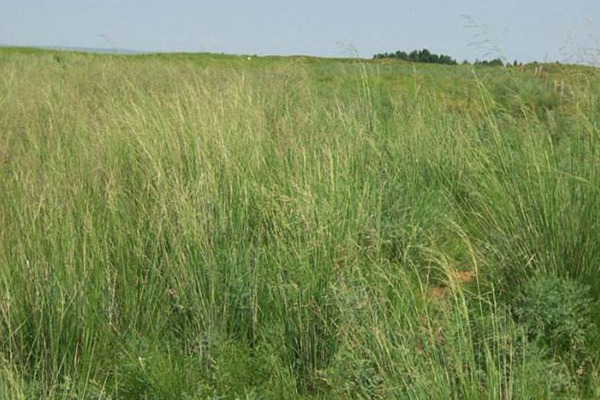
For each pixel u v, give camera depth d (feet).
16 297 13.75
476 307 15.07
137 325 14.40
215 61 75.05
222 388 12.58
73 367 12.96
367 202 18.53
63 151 20.68
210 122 20.99
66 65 55.77
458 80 37.24
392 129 25.57
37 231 14.89
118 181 18.81
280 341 13.62
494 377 10.64
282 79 41.19
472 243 18.33
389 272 15.47
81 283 13.85
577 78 20.15
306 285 13.93
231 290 14.79
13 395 10.98
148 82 39.55
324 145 20.98
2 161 20.33
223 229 16.33
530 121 21.34
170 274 15.06
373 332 12.46
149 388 12.32
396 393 11.11
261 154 20.16
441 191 20.71
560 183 15.83
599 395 11.46
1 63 58.95
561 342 13.61
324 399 12.45
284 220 16.01
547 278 14.70
